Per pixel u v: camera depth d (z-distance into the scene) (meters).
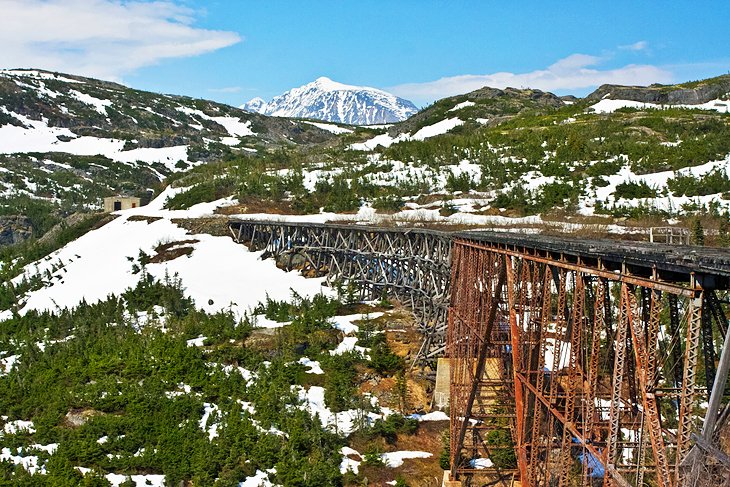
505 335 40.16
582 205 79.50
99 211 108.12
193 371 51.66
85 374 51.22
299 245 76.56
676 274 16.22
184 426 44.91
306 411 46.25
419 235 58.41
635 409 21.73
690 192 78.88
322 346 55.88
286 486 39.72
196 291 70.38
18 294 76.94
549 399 24.28
